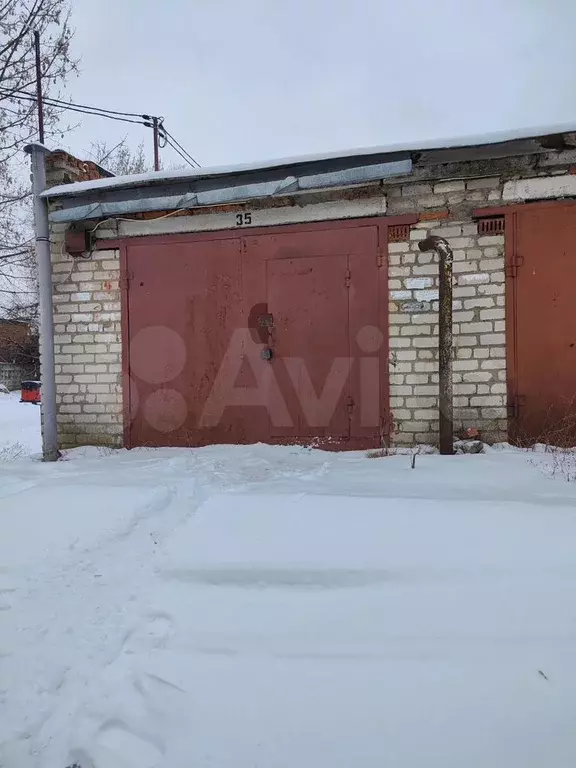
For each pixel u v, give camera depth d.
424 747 1.38
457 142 4.18
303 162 4.38
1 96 7.85
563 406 4.39
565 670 1.62
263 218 5.04
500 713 1.48
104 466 4.47
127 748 1.42
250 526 2.72
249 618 1.98
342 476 3.66
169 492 3.40
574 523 2.50
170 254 5.29
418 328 4.70
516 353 4.48
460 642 1.78
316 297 4.93
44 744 1.48
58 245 5.57
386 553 2.35
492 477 3.39
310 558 2.35
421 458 4.09
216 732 1.47
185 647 1.84
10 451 6.14
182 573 2.31
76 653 1.85
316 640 1.83
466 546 2.36
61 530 2.86
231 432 5.18
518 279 4.46
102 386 5.50
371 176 4.29
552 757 1.33
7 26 8.16
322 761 1.35
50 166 5.67
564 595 1.99
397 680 1.62
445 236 4.60
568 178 4.34
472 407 4.58
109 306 5.47
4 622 2.06
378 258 4.76
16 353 16.91
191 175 4.68
